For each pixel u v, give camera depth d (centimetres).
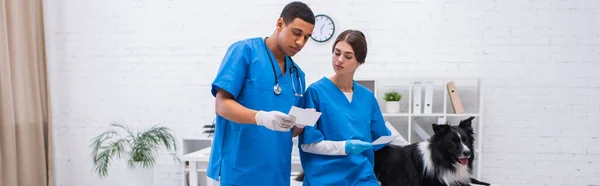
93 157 359
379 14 334
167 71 354
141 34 355
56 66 364
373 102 173
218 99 131
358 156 156
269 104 137
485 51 328
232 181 136
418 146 171
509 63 326
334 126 154
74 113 365
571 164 326
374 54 336
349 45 151
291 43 134
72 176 372
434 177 164
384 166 175
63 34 363
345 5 336
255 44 142
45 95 348
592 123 322
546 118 326
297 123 123
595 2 318
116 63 359
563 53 322
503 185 331
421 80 307
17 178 321
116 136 361
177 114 354
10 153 307
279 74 143
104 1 358
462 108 308
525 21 324
